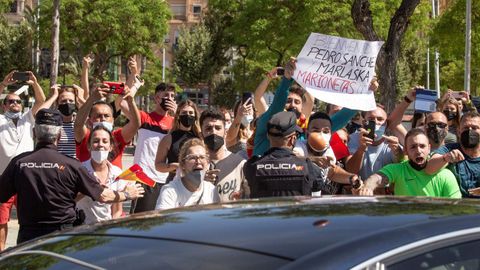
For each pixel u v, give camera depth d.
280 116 5.44
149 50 41.03
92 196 5.76
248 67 44.19
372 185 5.82
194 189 5.63
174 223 2.88
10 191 5.78
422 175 5.88
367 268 2.36
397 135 7.84
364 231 2.53
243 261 2.40
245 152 7.50
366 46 7.25
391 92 16.58
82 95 8.93
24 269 2.78
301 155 6.08
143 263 2.54
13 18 60.69
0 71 47.28
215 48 51.06
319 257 2.35
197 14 74.31
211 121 6.34
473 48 30.31
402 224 2.61
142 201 7.64
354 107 7.23
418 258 2.47
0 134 8.55
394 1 32.06
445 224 2.64
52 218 5.67
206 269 2.40
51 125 5.69
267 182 5.34
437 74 40.09
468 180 6.36
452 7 30.23
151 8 40.38
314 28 33.16
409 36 33.22
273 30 34.62
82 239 2.91
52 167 5.65
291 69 6.91
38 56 48.62
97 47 39.53
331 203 3.06
